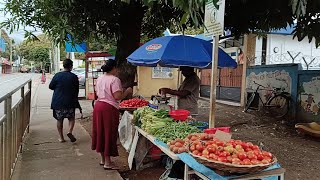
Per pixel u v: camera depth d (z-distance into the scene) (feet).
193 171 9.27
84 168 15.15
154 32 30.66
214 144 8.79
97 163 15.97
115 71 15.74
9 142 11.87
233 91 41.55
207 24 10.97
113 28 25.59
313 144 22.25
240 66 39.91
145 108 15.19
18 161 15.87
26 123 21.03
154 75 51.11
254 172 7.93
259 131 26.13
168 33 36.42
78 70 75.36
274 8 18.93
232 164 7.63
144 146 15.40
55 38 20.86
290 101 30.89
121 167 15.98
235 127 27.55
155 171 15.62
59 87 19.67
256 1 19.71
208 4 10.73
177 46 15.61
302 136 24.64
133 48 23.99
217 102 44.04
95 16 21.97
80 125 26.03
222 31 9.80
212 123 11.44
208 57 15.34
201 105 41.75
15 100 17.67
